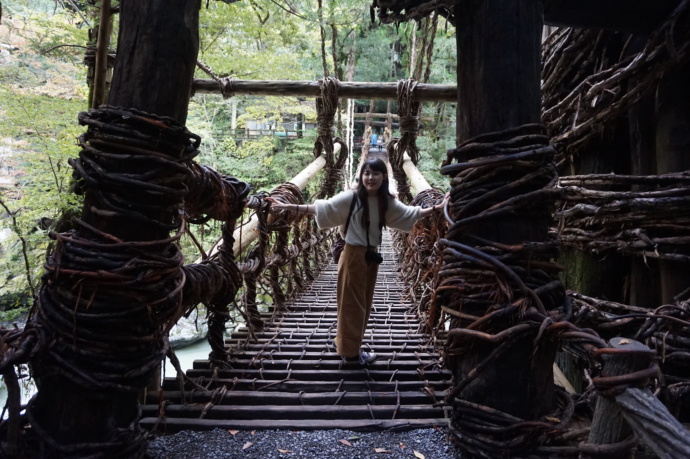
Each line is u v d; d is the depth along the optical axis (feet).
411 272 12.63
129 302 3.77
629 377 3.27
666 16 5.86
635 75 6.40
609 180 6.30
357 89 11.51
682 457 2.85
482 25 4.71
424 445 5.12
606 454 3.57
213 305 6.90
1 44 12.66
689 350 5.44
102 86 5.67
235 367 7.55
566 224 7.32
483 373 4.66
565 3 5.76
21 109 9.64
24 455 3.75
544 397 4.63
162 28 3.92
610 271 7.32
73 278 3.69
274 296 10.98
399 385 6.88
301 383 6.81
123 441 3.92
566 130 7.85
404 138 11.55
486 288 4.55
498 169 4.51
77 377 3.69
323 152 17.20
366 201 7.05
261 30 12.58
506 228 4.58
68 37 11.12
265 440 5.20
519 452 4.42
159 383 6.58
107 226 3.84
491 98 4.68
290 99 31.78
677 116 6.10
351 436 5.32
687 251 5.85
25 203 9.20
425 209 7.19
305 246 14.26
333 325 10.24
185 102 4.15
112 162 3.78
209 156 28.45
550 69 8.23
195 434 5.32
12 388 3.56
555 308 4.60
